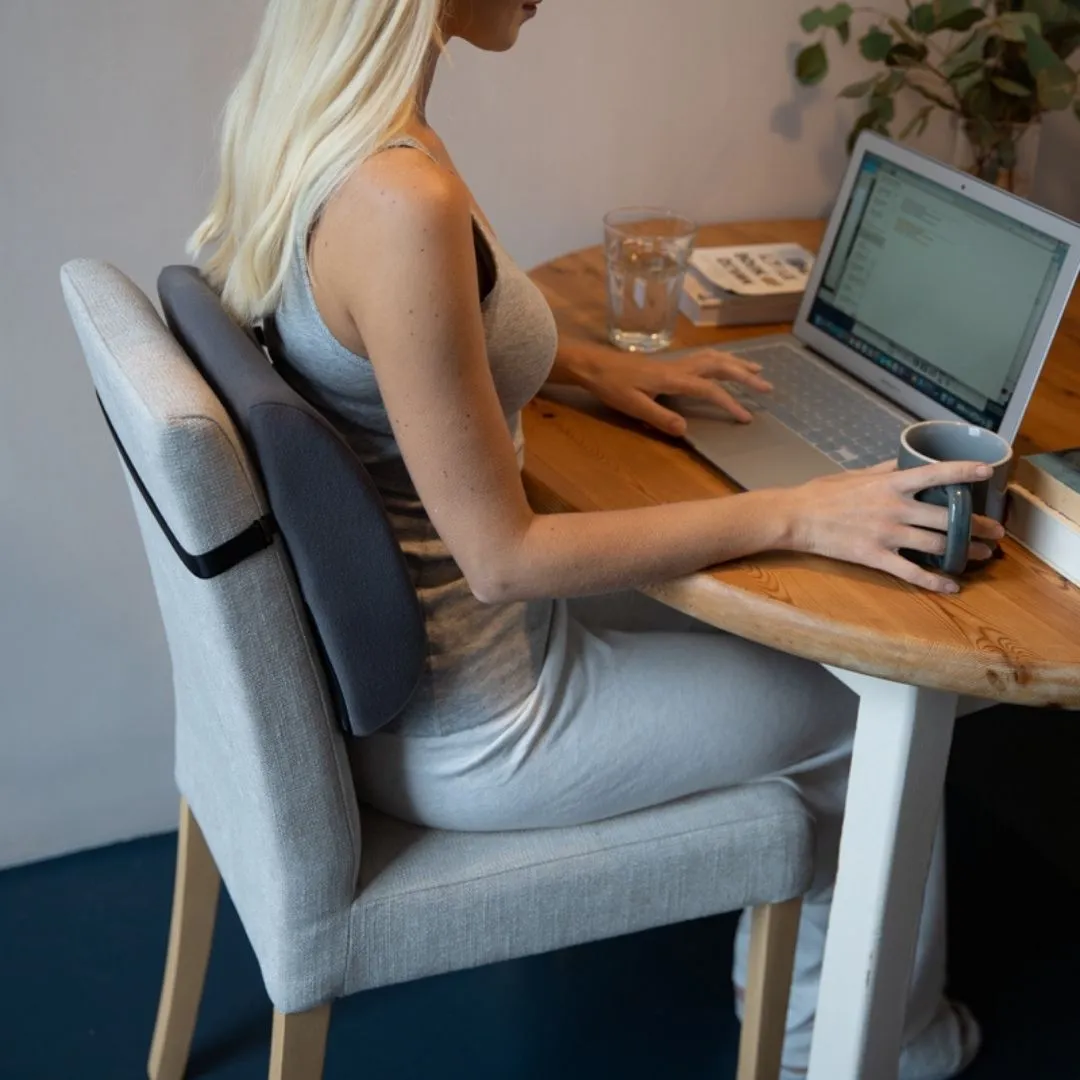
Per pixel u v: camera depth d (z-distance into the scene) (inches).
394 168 38.8
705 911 50.0
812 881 51.3
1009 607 42.7
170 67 62.4
